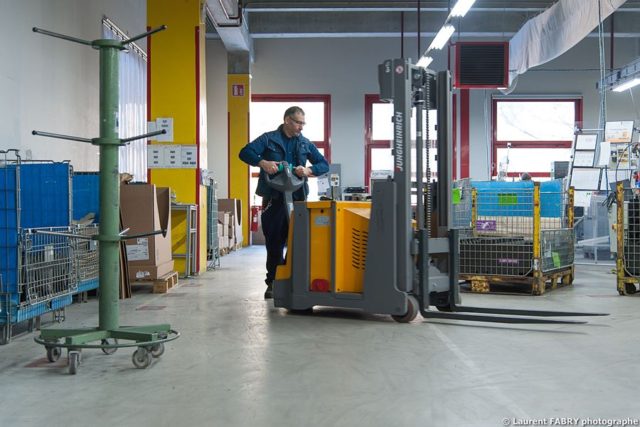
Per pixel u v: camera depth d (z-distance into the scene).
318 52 14.72
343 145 14.74
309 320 4.01
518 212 5.72
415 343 3.28
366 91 14.73
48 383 2.52
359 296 3.99
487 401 2.25
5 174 3.37
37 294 3.54
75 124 6.73
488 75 10.44
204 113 7.55
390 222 3.88
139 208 5.48
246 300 4.98
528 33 11.04
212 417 2.09
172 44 7.20
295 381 2.53
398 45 14.69
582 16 8.70
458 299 4.24
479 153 14.66
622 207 5.36
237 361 2.88
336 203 4.07
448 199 4.21
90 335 2.82
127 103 8.87
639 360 2.89
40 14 5.81
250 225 14.24
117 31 8.33
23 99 5.44
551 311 4.02
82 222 4.66
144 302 4.89
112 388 2.44
